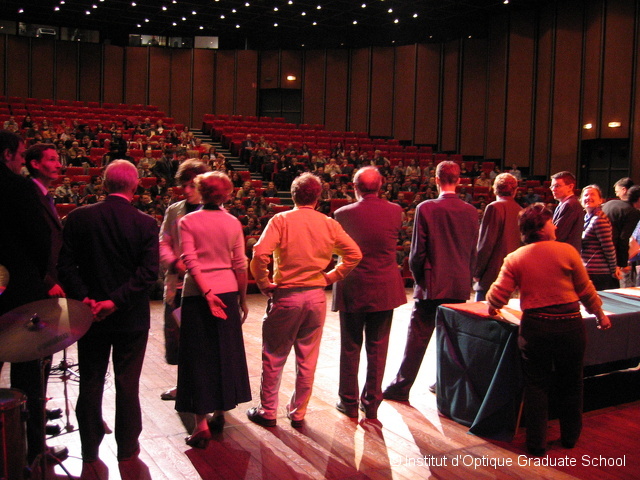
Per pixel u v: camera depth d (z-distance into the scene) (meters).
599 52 15.02
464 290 3.56
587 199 4.43
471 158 18.59
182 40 21.50
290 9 18.11
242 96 21.41
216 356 2.94
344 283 3.33
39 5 17.98
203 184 2.99
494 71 17.75
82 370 2.73
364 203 3.35
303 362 3.21
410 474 2.71
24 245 2.49
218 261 2.96
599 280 4.42
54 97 19.75
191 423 3.26
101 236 2.70
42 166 2.94
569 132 15.81
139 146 13.89
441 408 3.50
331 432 3.19
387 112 20.19
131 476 2.63
